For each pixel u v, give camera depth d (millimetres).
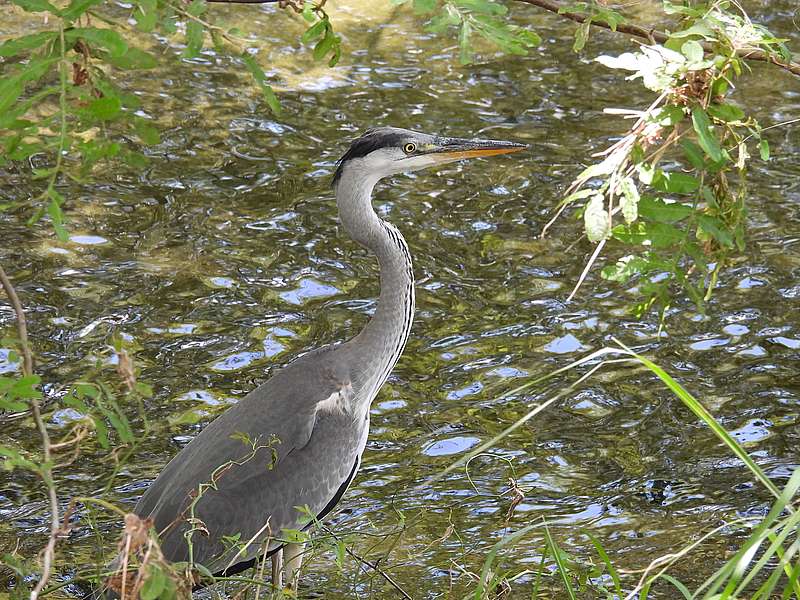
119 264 13555
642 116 5930
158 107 17297
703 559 9078
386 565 9062
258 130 16859
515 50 5902
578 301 13062
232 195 15195
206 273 13469
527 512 9852
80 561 9031
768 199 14984
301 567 8688
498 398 11461
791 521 5621
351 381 8750
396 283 9070
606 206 11938
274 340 12273
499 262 13805
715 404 11312
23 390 5676
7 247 13711
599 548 7039
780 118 17172
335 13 20656
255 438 8203
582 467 10492
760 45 6293
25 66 5289
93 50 5500
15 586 8508
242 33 6027
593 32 20172
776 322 12594
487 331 12547
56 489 10023
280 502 8156
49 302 12711
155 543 5141
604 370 11891
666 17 20344
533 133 16844
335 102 17734
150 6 5352
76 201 14812
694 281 13242
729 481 10258
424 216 14758
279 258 13859
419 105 17672
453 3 5750
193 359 11883
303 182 15570
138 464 10367
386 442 10812
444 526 9617
